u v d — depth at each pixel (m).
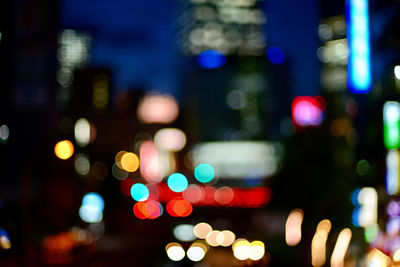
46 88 25.64
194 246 21.98
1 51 15.17
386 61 10.56
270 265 17.20
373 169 11.38
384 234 9.86
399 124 10.42
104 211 36.22
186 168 140.62
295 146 19.86
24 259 11.39
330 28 20.22
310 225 18.58
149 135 116.56
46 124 25.09
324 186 18.72
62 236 13.52
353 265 13.30
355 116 13.90
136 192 46.16
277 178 20.67
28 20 25.47
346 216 17.48
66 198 13.33
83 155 38.91
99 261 20.77
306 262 17.66
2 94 15.15
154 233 34.00
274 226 20.27
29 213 11.99
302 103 27.50
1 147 14.18
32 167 12.85
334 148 19.06
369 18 11.47
